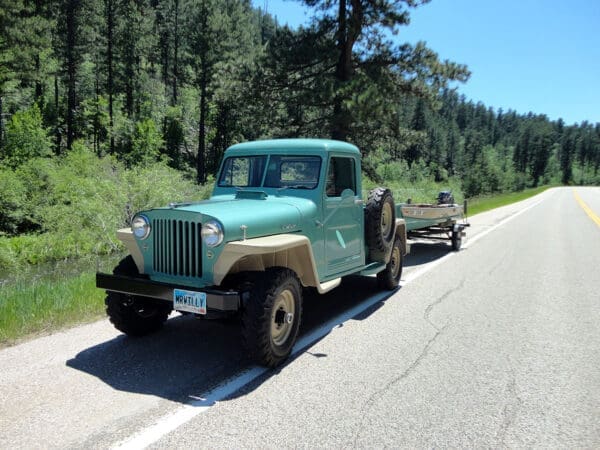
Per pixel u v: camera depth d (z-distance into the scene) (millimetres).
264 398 3877
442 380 4309
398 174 42219
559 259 11117
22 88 50500
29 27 32125
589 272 9594
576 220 22109
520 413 3707
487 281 8680
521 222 20703
